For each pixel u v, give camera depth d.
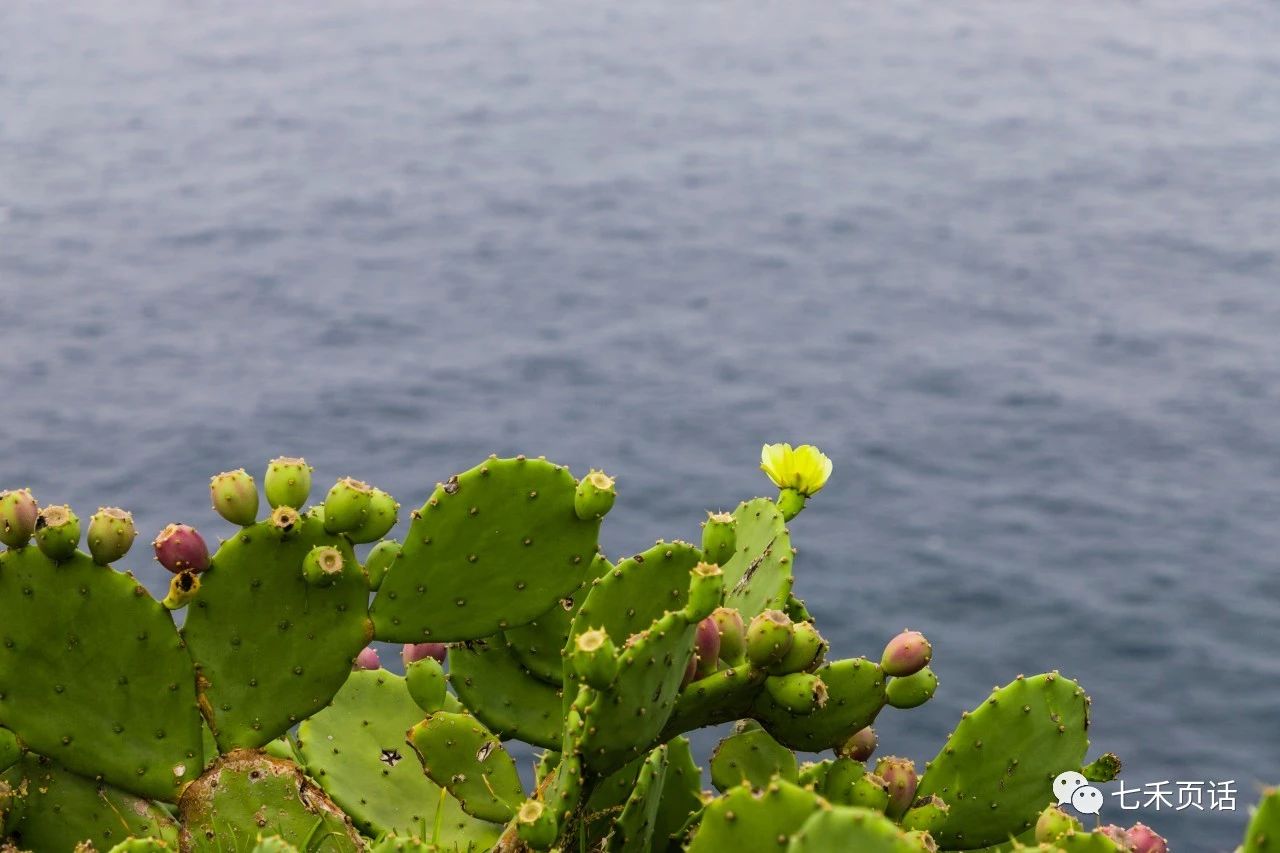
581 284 108.62
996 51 181.25
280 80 173.50
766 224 123.38
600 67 181.88
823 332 96.69
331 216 125.56
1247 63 170.38
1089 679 49.34
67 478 70.44
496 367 89.50
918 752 39.34
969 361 89.12
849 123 155.50
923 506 65.75
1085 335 92.81
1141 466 71.31
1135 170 131.88
